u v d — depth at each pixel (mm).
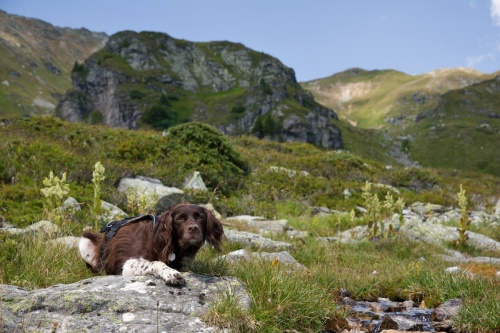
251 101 156250
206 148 17969
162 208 12633
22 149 13961
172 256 4762
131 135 19016
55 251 6047
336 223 14164
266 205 15773
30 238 6555
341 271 7469
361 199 18609
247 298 4383
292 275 5531
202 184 15305
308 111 157125
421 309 5574
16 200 10789
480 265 9523
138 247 4957
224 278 4809
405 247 11047
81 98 168875
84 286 4453
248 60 197750
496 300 5203
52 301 3965
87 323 3748
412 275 6887
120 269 4891
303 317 4516
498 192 27422
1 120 19391
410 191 23359
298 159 24344
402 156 193750
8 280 5109
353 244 11086
